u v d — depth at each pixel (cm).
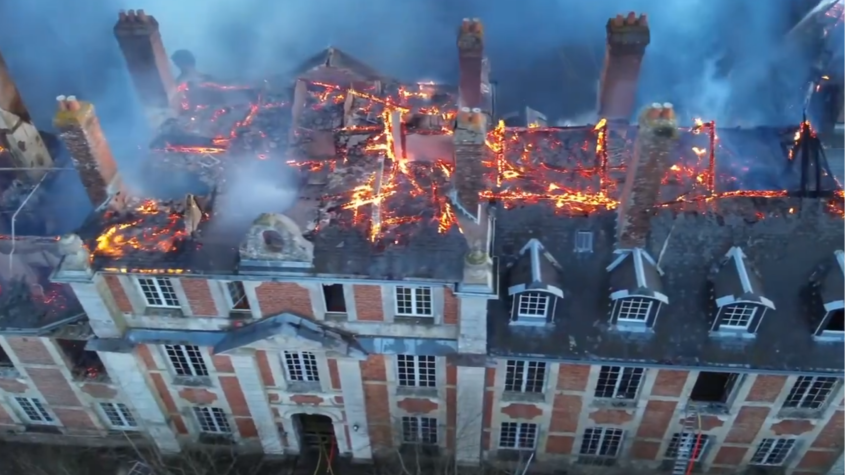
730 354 3422
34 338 3862
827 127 4538
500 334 3544
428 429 4266
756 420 3847
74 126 3112
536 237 3503
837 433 3878
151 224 3409
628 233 3347
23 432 4656
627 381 3716
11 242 3656
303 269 3225
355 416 4150
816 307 3362
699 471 4288
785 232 3425
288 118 3809
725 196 3512
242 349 3666
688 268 3450
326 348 3528
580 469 4356
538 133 3766
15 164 3972
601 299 3494
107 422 4541
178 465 4541
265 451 4538
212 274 3250
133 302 3559
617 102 3794
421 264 3216
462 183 3225
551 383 3756
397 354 3672
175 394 4153
